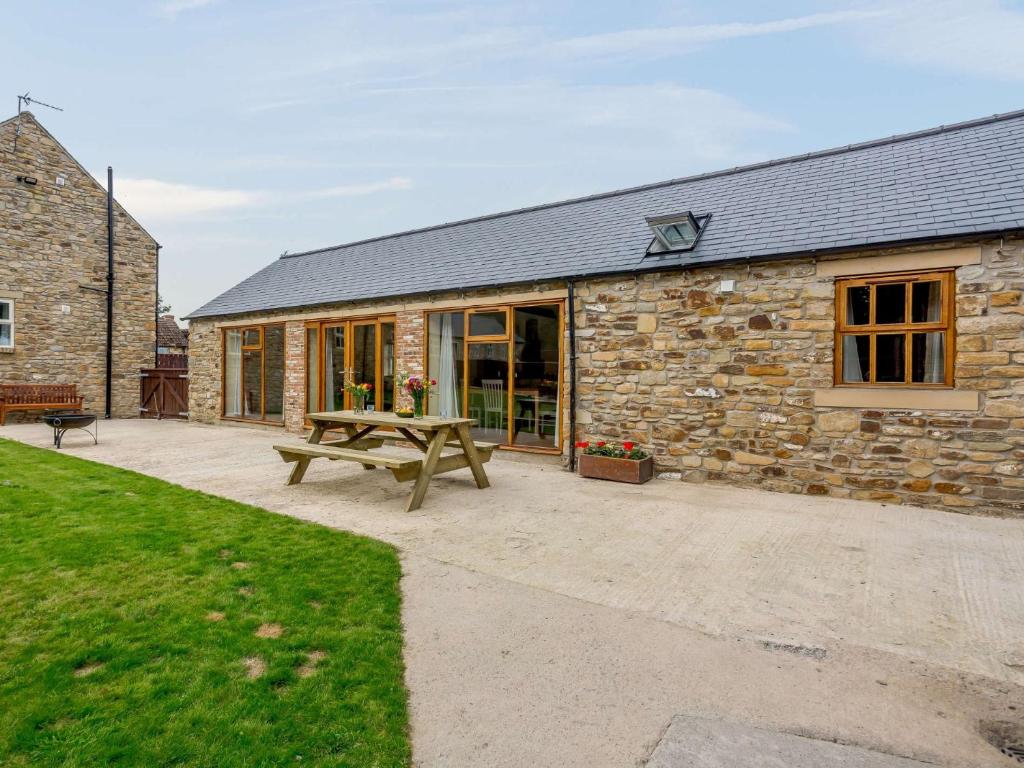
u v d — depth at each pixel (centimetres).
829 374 598
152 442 966
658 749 203
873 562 400
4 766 184
